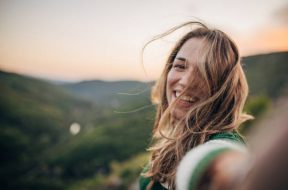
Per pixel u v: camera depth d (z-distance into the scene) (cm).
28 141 15175
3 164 13300
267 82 11806
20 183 11812
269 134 46
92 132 14200
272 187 42
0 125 15588
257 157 46
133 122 13900
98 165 11212
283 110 47
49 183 11338
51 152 14038
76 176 11581
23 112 17250
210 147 70
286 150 43
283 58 13138
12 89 19500
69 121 17950
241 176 51
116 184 8744
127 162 10331
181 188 66
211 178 60
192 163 66
